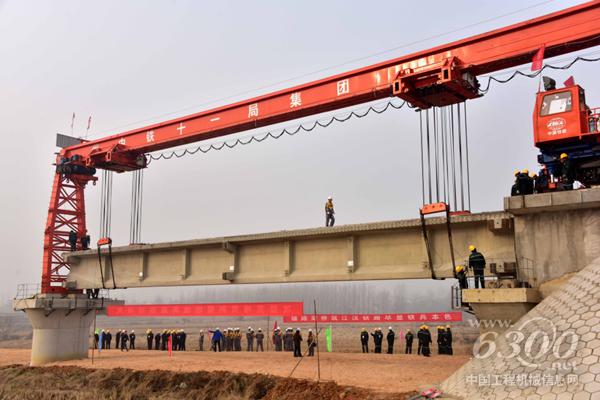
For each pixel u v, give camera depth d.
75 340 34.88
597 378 10.77
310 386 20.34
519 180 17.53
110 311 32.53
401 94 21.36
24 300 33.88
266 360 29.61
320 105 24.38
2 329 108.50
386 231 22.66
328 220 25.30
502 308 16.44
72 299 34.09
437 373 22.55
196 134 28.70
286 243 25.69
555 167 18.39
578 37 18.59
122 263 32.72
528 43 19.58
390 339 33.00
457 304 18.09
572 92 17.91
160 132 30.53
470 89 21.11
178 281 29.41
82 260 35.16
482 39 20.52
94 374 26.84
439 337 32.28
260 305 28.06
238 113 27.23
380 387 19.38
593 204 15.98
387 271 22.25
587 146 17.75
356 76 23.53
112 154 31.83
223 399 21.58
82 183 36.88
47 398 24.20
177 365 28.36
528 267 17.00
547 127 18.03
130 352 39.06
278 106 25.81
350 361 27.89
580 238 16.28
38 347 33.72
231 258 27.66
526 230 17.23
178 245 29.31
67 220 36.06
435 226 21.03
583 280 14.78
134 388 24.31
